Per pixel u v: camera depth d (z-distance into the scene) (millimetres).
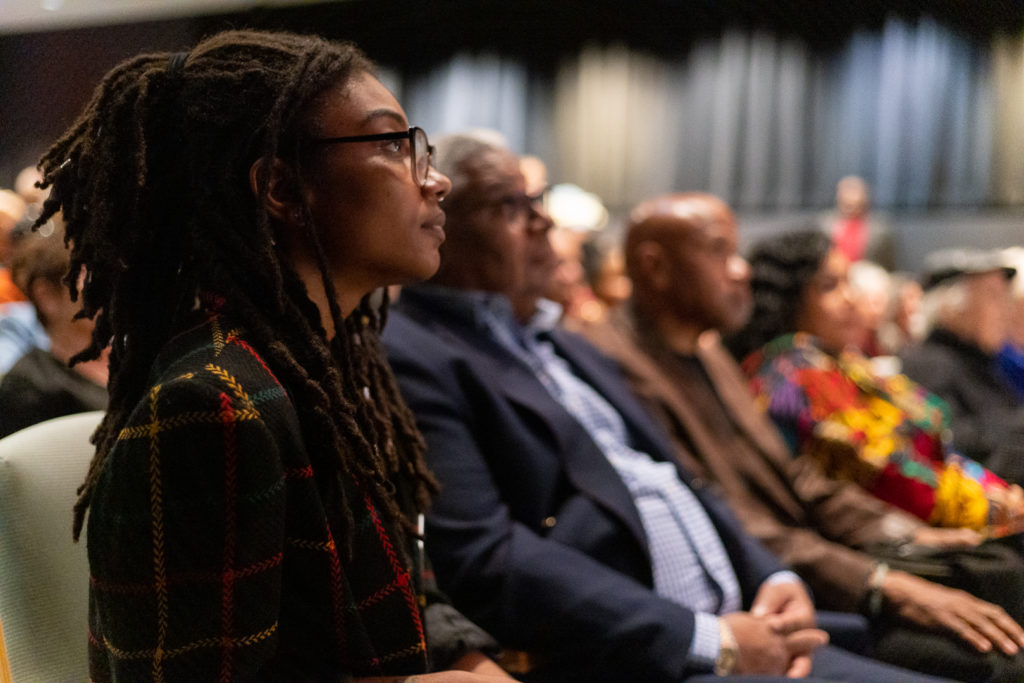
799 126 4531
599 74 4656
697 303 1921
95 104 808
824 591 1667
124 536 684
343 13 2012
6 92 1764
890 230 4324
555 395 1562
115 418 831
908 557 1748
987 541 1780
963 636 1545
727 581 1505
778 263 2281
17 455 951
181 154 806
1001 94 3779
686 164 4832
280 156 832
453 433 1312
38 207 1439
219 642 687
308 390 773
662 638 1247
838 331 2244
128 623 689
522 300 1656
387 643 824
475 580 1240
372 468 814
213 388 690
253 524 691
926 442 2049
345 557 777
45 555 940
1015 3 2961
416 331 1397
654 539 1469
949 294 2447
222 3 1681
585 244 3312
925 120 4027
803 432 2014
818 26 4160
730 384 2006
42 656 925
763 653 1290
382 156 849
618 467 1517
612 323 1991
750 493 1854
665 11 4480
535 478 1364
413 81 4211
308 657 777
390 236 854
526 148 4668
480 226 1483
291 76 808
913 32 3645
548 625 1240
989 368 2400
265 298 807
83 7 1678
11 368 1359
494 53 4316
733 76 4582
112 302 823
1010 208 3986
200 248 793
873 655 1611
